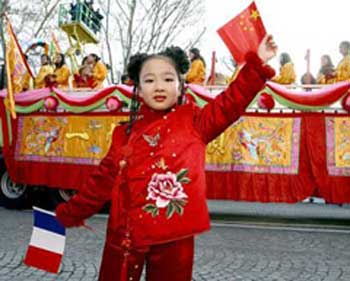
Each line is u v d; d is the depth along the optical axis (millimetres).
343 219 9781
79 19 13070
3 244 6172
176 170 2031
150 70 2125
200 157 2088
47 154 9570
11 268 5012
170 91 2121
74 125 9445
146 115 2193
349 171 8078
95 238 6754
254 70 2014
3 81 10875
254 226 8531
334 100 8039
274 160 8359
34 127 9750
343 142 8164
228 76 10367
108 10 23000
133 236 2033
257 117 8500
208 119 2084
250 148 8445
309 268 5285
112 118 9164
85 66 10648
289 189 8242
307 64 9719
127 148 2127
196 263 5410
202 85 9000
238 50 2059
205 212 2045
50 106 9445
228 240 6926
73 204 2312
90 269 5035
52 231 2453
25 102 9680
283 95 8258
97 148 9234
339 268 5301
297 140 8320
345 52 8867
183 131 2102
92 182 2275
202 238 7043
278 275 4965
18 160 9766
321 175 8133
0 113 9898
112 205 2127
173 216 1994
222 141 8555
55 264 2424
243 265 5371
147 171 2057
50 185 9484
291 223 9047
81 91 9680
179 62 2188
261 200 8297
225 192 8430
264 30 2062
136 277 2074
